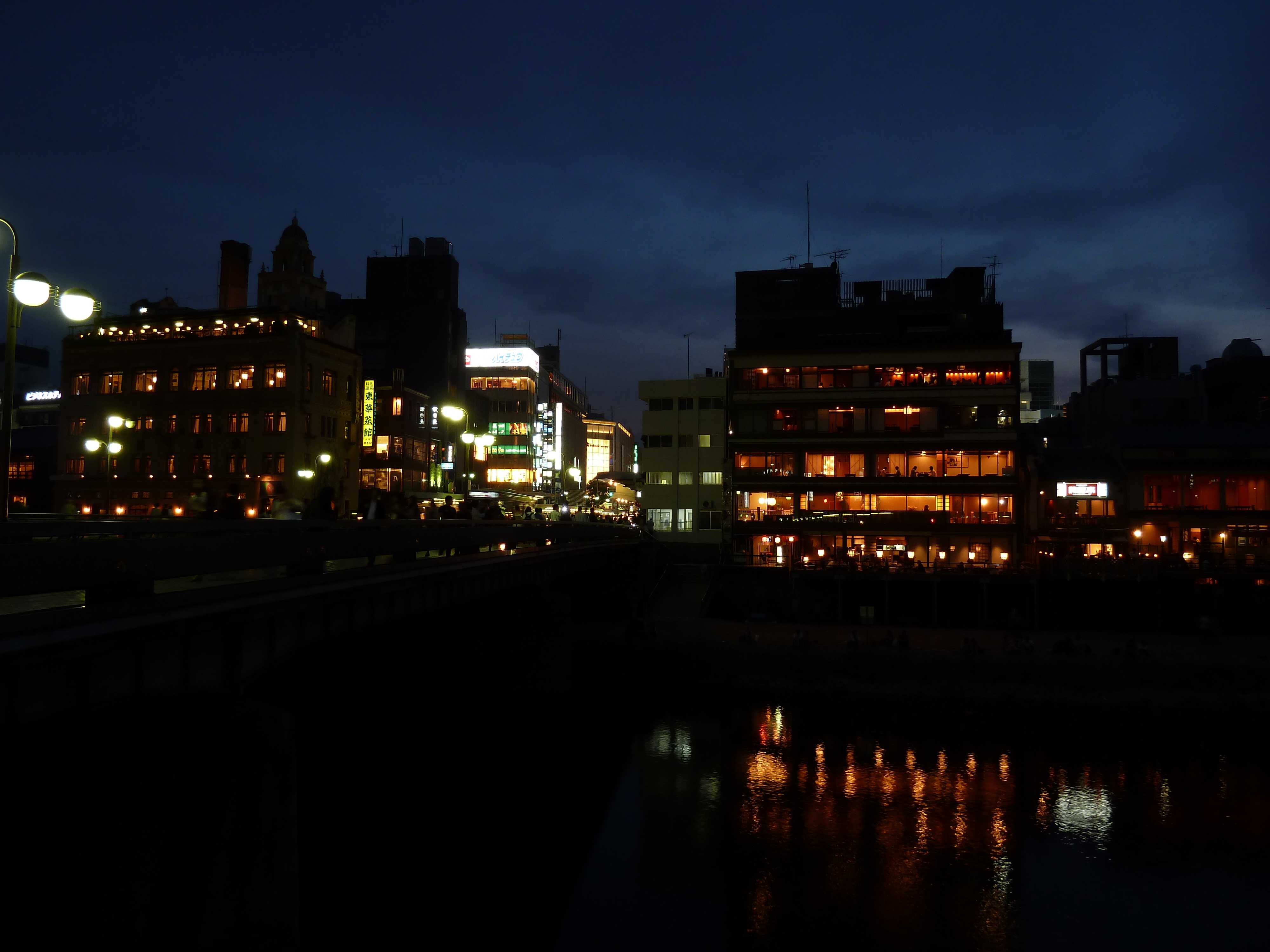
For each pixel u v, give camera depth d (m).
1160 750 37.81
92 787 12.15
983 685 45.38
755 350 66.31
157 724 13.17
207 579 17.75
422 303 113.56
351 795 31.53
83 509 70.50
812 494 64.38
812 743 38.31
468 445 37.06
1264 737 39.69
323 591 16.00
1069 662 45.81
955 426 63.03
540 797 31.59
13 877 11.12
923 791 32.75
